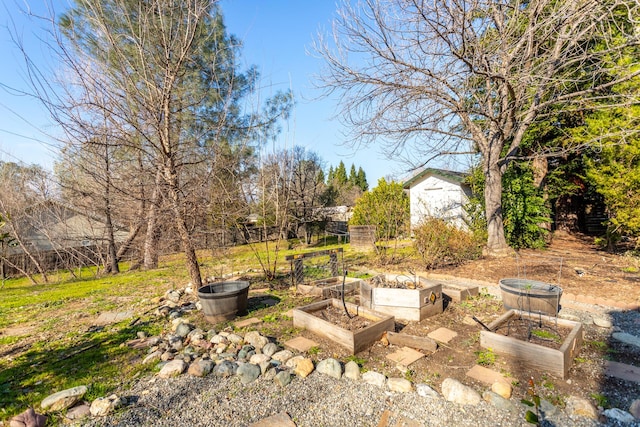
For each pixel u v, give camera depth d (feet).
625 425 6.31
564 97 19.79
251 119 22.58
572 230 41.37
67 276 39.01
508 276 19.06
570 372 8.40
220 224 19.17
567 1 16.85
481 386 7.92
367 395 7.70
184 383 8.48
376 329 10.55
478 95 23.73
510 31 18.47
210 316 13.20
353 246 40.01
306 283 18.90
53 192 35.37
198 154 17.22
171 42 15.99
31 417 6.84
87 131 13.60
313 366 8.96
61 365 10.05
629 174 20.89
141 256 37.32
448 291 15.44
